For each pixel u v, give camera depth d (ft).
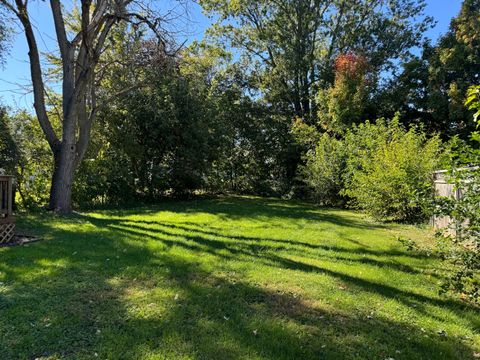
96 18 33.78
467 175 13.57
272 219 34.30
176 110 51.65
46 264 16.53
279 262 18.35
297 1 70.23
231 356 9.41
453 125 58.90
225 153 67.51
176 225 29.01
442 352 10.12
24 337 10.03
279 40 72.64
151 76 41.78
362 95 57.41
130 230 25.68
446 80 58.13
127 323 11.05
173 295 13.35
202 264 17.40
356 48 72.08
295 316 12.11
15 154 36.22
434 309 13.15
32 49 33.27
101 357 9.20
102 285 14.17
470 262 13.62
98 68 44.50
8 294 12.92
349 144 45.42
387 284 15.72
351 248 22.43
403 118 63.10
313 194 50.72
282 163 69.97
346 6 74.28
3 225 20.95
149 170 51.39
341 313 12.51
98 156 46.16
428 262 19.44
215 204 48.03
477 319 12.41
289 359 9.44
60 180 34.50
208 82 68.39
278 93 72.18
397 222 33.71
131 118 50.06
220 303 12.83
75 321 11.06
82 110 35.86
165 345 9.83
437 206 14.24
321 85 69.46
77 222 28.76
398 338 10.89
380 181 33.27
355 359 9.61
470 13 56.44
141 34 38.52
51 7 33.88
